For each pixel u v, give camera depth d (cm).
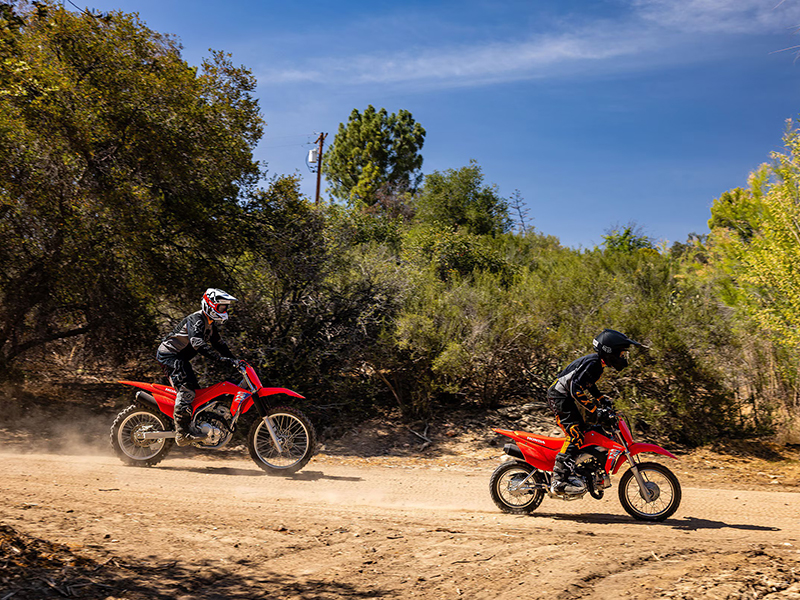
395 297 1191
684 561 420
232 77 1196
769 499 703
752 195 1248
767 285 1059
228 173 1132
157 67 1074
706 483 826
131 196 973
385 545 454
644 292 1263
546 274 1516
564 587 370
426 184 3256
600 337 578
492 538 478
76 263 991
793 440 1019
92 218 970
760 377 1049
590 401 571
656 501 596
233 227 1164
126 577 361
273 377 1112
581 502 659
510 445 611
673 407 1023
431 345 1108
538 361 1143
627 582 382
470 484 771
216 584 367
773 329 1025
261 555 421
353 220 1316
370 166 4484
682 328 1058
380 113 4891
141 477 692
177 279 1098
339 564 411
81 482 637
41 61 948
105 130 983
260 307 1147
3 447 861
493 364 1109
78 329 1121
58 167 952
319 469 838
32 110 917
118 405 1128
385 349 1100
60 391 1184
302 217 1216
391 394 1207
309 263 1174
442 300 1165
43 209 955
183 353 752
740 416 1041
